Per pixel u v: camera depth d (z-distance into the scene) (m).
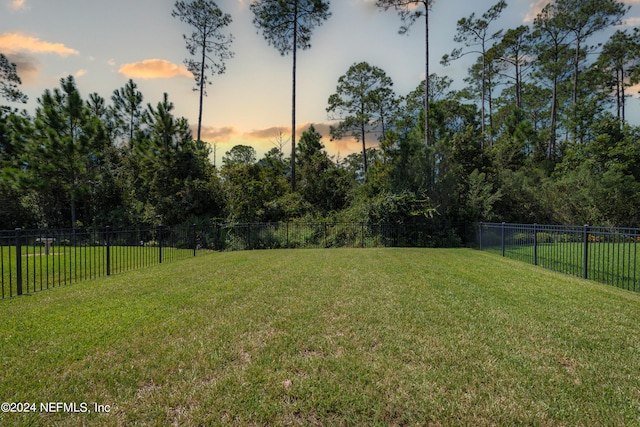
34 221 18.97
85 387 2.34
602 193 15.02
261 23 20.86
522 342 3.09
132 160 19.08
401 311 4.00
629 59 26.06
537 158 26.14
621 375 2.51
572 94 28.91
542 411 2.06
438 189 14.51
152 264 8.83
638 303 4.47
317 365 2.62
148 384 2.39
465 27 23.92
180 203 16.58
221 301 4.52
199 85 24.58
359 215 14.76
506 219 15.34
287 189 22.67
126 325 3.56
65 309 4.21
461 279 6.02
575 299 4.64
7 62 23.58
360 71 27.95
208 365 2.63
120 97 26.86
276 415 2.02
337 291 5.05
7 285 6.07
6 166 17.50
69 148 16.03
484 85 28.28
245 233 14.50
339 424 1.95
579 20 23.84
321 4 20.45
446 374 2.49
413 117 29.23
